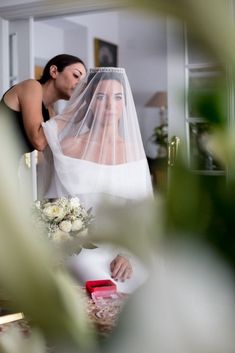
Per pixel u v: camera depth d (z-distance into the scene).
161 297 0.20
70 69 2.62
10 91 2.45
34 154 2.86
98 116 1.97
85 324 0.22
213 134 0.17
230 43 0.16
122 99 2.03
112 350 0.21
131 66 6.58
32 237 0.19
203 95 0.17
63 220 1.38
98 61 6.30
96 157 1.83
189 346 0.20
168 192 0.19
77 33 6.10
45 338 0.21
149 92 6.56
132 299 0.22
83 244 0.21
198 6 0.16
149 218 0.19
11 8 3.48
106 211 0.21
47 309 0.19
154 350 0.21
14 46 3.68
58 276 0.21
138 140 2.00
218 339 0.20
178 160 0.19
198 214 0.18
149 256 0.20
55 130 2.04
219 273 0.18
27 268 0.19
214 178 0.18
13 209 0.19
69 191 1.80
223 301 0.19
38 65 5.78
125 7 0.16
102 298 1.21
